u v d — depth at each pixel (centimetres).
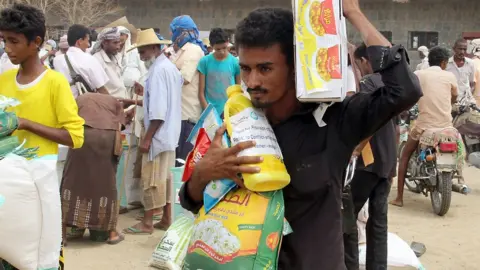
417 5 2317
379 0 2314
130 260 535
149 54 595
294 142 214
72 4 2347
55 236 317
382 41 207
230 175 206
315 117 211
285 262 215
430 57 730
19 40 337
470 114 876
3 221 296
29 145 344
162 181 605
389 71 202
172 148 599
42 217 310
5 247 300
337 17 202
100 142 559
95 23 2392
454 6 2308
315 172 212
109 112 572
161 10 2417
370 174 409
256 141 206
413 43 2336
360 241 458
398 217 702
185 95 712
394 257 439
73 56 611
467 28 2311
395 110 204
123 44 831
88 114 562
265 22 205
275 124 219
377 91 209
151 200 608
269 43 205
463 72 1023
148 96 595
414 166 741
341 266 212
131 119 655
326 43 201
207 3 2378
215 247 203
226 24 2383
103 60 701
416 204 766
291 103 216
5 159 301
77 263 523
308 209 215
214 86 714
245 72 213
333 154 213
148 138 593
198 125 239
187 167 228
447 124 705
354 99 214
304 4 202
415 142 735
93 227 565
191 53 721
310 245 213
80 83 605
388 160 410
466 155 1045
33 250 309
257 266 201
